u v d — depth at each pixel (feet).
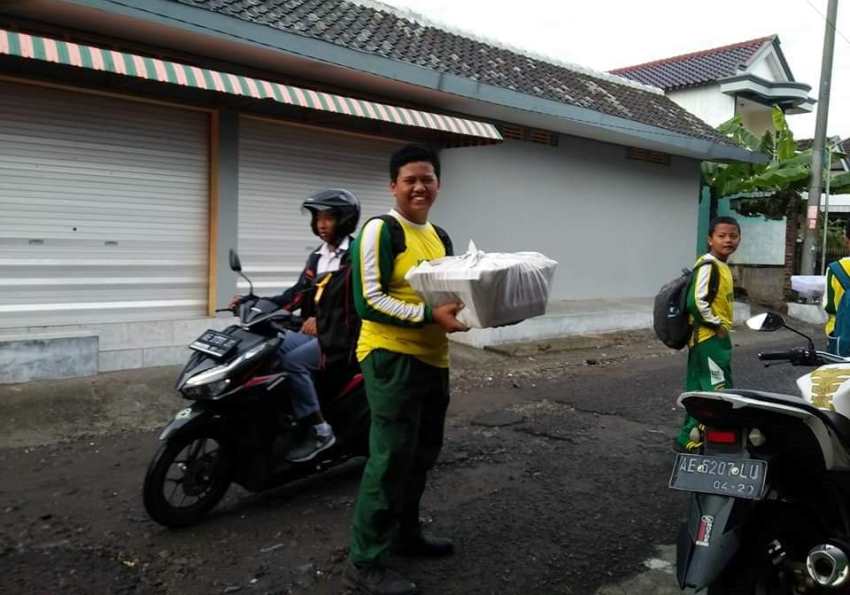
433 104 31.76
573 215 40.50
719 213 53.93
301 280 14.48
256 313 12.83
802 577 8.48
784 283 48.37
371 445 10.05
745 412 8.39
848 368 9.82
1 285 21.62
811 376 9.99
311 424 13.35
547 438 18.26
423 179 10.05
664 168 46.09
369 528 10.04
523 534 12.50
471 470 15.71
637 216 44.55
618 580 10.97
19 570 10.85
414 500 11.14
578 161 40.42
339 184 29.50
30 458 15.87
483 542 12.16
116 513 13.05
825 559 8.13
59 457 16.02
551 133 38.81
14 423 17.61
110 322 23.71
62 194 22.57
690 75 63.67
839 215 72.08
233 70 25.80
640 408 21.54
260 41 23.63
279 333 12.92
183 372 12.35
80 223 22.99
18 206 21.77
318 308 12.34
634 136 39.09
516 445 17.58
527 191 37.86
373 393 9.97
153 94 23.79
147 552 11.55
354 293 9.97
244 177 26.66
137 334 23.26
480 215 35.73
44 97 21.98
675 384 25.17
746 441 8.58
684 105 63.36
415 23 35.68
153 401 20.34
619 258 43.60
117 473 15.12
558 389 23.97
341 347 12.17
